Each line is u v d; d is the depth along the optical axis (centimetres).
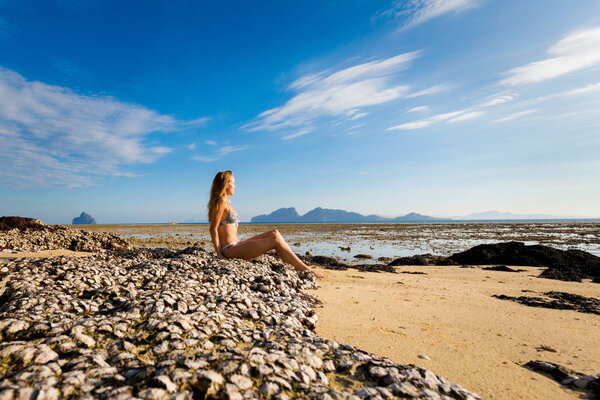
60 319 325
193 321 326
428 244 2330
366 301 587
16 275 496
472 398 236
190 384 213
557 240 2559
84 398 193
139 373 227
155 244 2128
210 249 1855
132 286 459
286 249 658
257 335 316
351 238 2944
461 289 731
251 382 224
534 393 268
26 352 243
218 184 690
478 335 409
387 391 229
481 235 3378
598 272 970
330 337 392
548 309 539
